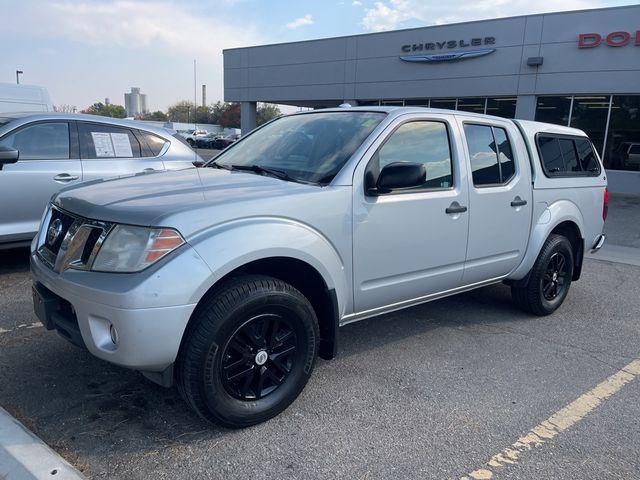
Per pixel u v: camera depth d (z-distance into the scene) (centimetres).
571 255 539
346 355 413
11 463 256
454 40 1930
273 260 308
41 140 588
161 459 272
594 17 1652
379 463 278
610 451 297
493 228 441
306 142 388
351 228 336
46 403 320
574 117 1772
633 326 511
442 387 365
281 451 284
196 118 10250
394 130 370
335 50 2255
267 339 305
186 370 274
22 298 506
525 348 443
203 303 277
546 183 498
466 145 420
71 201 310
